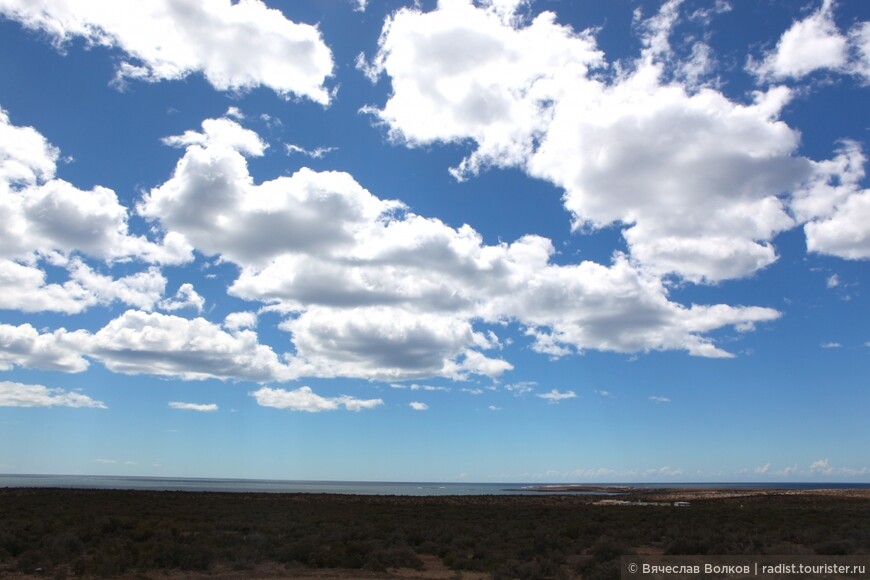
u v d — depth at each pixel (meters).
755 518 44.94
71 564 22.42
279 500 69.50
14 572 21.16
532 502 80.38
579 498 94.88
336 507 58.19
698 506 65.25
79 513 41.41
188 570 22.61
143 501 58.78
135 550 24.95
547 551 27.72
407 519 45.44
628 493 133.88
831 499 78.06
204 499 66.62
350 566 23.92
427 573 23.22
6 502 51.22
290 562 24.36
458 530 36.62
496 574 21.84
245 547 26.72
